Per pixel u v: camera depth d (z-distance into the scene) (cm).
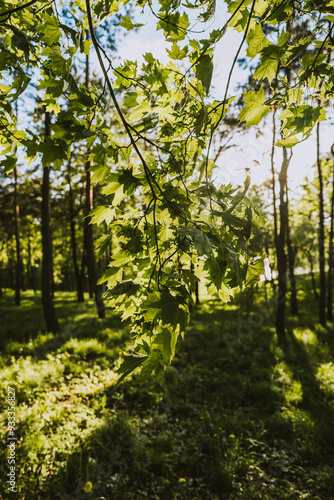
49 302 823
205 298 1777
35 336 796
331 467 325
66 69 103
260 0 105
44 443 327
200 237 83
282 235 877
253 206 108
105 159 107
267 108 109
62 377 517
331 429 373
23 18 117
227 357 639
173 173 129
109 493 287
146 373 86
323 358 661
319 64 109
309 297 1745
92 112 107
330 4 98
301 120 119
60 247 2362
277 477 316
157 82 123
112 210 123
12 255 2195
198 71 104
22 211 1875
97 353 644
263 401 460
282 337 819
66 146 103
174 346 83
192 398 472
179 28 114
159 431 386
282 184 848
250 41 101
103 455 326
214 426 383
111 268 127
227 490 298
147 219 121
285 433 374
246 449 353
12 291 2536
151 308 84
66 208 1703
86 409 416
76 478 292
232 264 87
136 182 111
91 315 1095
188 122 127
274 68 107
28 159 110
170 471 317
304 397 458
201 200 107
